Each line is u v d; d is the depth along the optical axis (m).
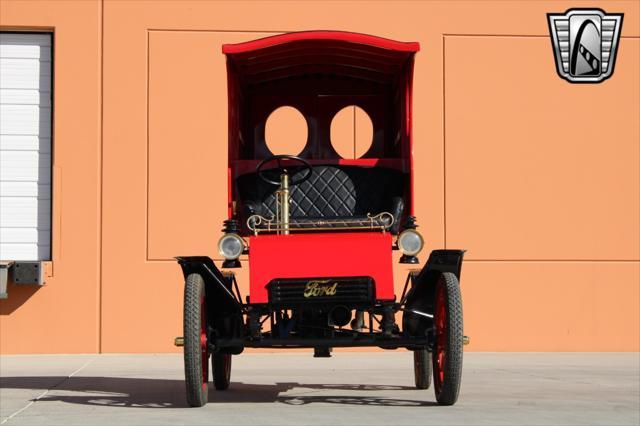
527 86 18.20
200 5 17.94
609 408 10.36
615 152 18.25
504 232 18.02
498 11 18.19
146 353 17.62
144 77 17.86
